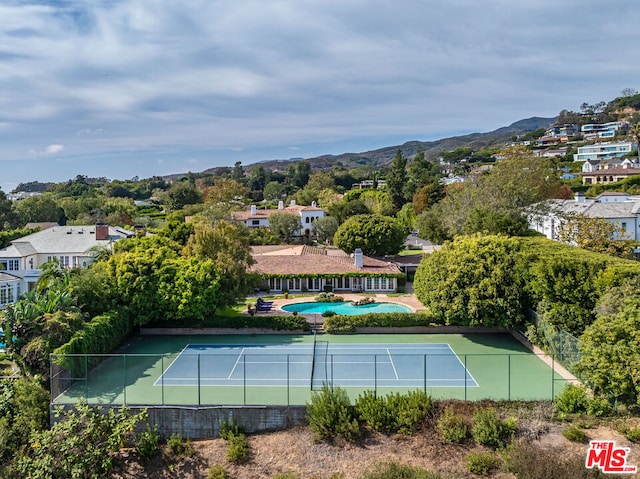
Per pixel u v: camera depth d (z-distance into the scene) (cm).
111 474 2725
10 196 19875
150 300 4747
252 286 5412
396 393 3123
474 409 3006
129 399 3200
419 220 9050
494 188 7300
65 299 3931
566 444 2736
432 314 4841
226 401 3164
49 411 3127
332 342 4650
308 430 3008
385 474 2534
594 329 3062
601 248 5759
